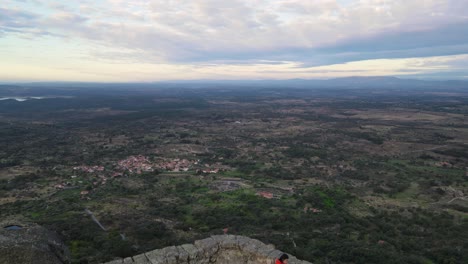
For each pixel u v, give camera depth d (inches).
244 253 492.7
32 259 574.2
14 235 625.0
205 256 484.1
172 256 462.6
